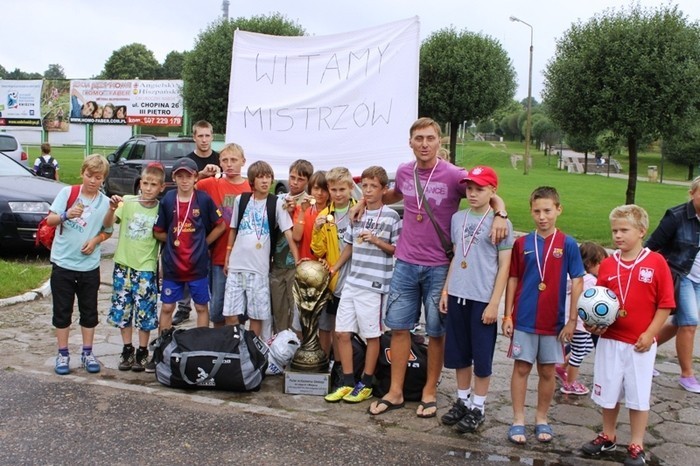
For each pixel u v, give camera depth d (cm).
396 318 441
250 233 502
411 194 436
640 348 377
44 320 640
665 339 536
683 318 503
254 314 507
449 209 431
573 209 1856
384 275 458
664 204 2109
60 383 472
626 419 452
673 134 1351
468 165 5194
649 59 1301
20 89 2848
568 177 3669
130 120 2614
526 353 405
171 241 502
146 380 487
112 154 1689
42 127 2853
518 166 5222
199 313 523
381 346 481
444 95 2000
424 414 438
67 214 475
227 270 516
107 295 743
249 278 503
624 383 385
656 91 1315
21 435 383
